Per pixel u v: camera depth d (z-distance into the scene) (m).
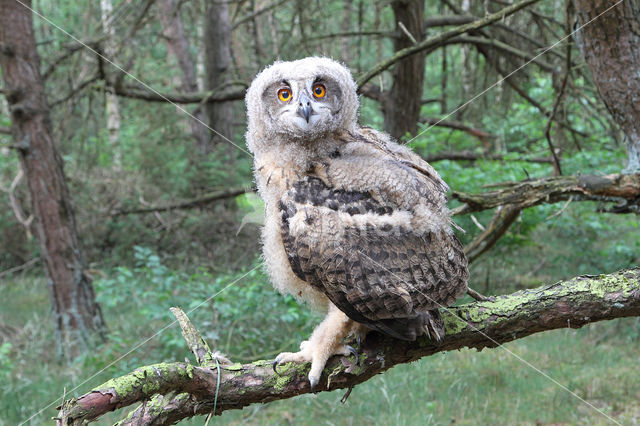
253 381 2.74
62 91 13.23
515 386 7.58
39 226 9.73
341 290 2.70
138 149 16.00
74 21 18.27
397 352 2.89
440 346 2.92
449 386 7.64
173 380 2.43
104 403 2.23
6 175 14.73
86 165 14.81
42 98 9.70
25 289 13.21
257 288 8.38
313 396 7.61
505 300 2.97
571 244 11.58
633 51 4.54
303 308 8.44
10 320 11.16
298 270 2.81
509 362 8.38
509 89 13.27
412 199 2.81
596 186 5.03
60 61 12.38
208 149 17.34
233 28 15.51
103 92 12.17
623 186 4.98
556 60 12.24
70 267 9.73
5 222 14.45
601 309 2.90
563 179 5.21
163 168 15.44
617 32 4.52
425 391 7.49
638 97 4.64
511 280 10.95
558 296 2.92
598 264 10.32
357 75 6.84
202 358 2.77
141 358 8.59
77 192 14.50
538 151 12.21
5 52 9.43
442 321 2.86
